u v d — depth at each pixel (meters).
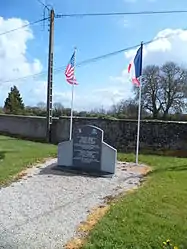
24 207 7.69
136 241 5.57
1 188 9.30
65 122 21.11
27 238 5.93
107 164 11.49
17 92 52.59
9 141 20.44
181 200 7.85
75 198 8.52
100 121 19.66
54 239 5.89
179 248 5.37
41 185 9.75
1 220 6.81
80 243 5.68
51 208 7.65
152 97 39.84
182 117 38.56
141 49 14.08
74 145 12.00
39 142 21.03
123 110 37.50
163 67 39.97
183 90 39.81
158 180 10.13
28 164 12.55
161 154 16.91
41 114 31.19
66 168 11.85
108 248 5.34
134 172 11.99
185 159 14.75
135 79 14.19
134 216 6.72
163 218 6.64
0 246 5.58
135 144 18.36
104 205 7.89
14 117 25.62
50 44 21.17
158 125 17.78
